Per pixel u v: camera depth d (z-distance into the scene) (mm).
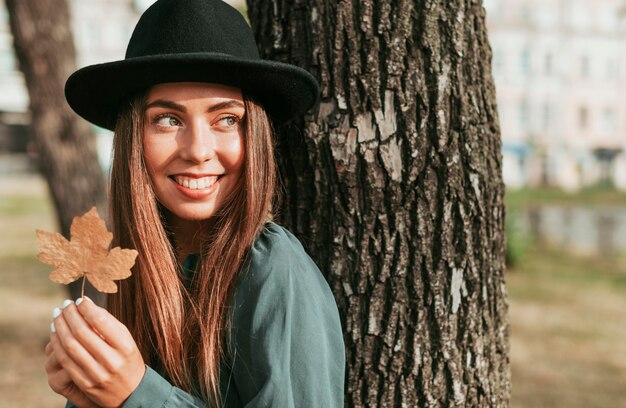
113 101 1444
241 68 1294
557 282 9727
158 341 1390
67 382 1238
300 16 1666
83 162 4453
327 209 1660
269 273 1288
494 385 1762
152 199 1381
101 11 29859
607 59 38375
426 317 1644
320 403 1261
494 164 1727
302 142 1667
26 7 4289
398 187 1623
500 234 1768
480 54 1683
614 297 8781
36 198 19891
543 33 37281
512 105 37375
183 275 1463
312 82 1402
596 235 14914
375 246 1635
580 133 38406
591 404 4938
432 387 1655
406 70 1608
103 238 1223
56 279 1207
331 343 1372
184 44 1332
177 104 1319
